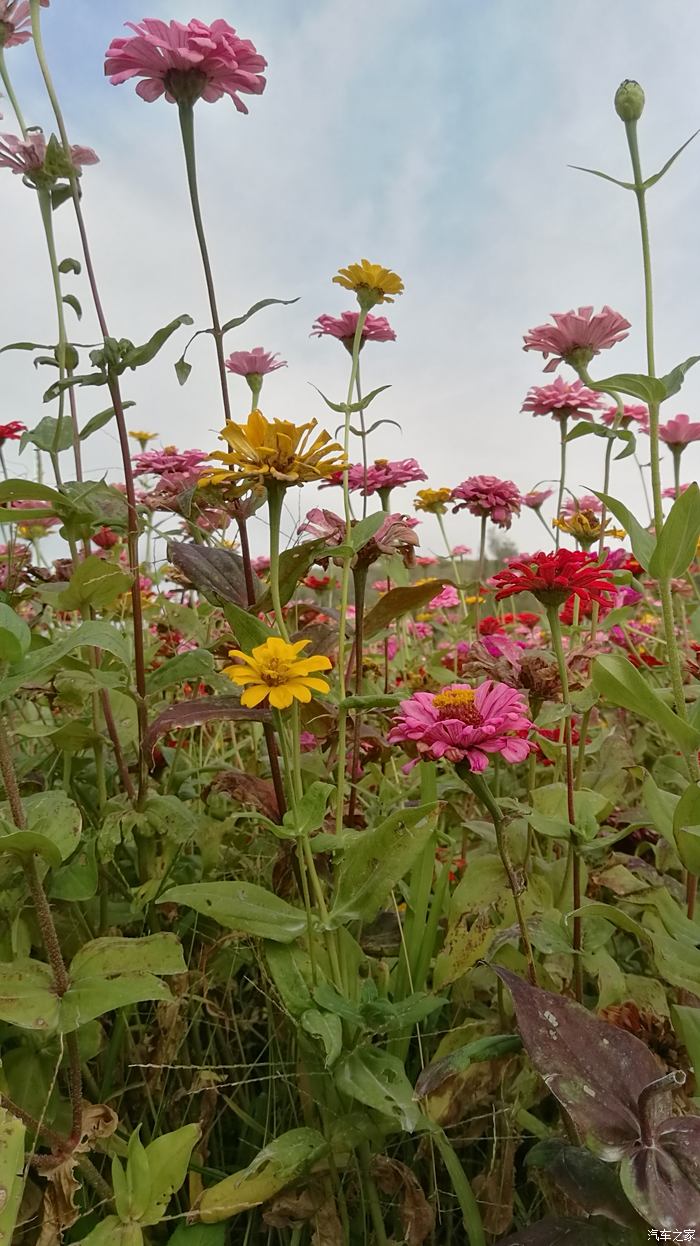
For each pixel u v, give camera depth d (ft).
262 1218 1.02
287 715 1.15
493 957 1.07
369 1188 1.01
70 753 1.36
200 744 1.70
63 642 0.88
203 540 1.52
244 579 1.32
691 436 1.99
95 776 1.56
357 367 1.47
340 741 1.12
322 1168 0.99
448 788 1.47
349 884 1.04
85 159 1.46
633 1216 0.74
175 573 1.79
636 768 1.42
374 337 1.53
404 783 1.90
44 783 1.42
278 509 1.02
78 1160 0.90
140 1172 0.92
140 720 1.27
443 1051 1.06
